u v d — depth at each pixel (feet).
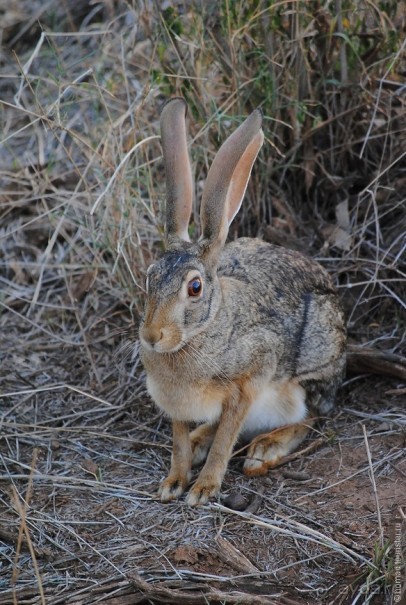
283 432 33.06
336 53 39.45
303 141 40.01
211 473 30.73
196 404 30.40
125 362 37.37
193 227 38.91
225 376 30.45
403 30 38.99
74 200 39.83
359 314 38.22
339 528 28.58
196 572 27.20
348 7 39.06
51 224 41.68
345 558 27.50
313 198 41.22
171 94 40.06
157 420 34.71
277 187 40.63
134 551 28.14
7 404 35.99
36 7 54.85
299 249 39.50
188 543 28.32
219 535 28.53
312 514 29.32
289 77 39.27
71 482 31.55
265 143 39.45
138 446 33.45
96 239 38.83
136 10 42.16
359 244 38.40
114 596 26.53
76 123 45.85
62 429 34.04
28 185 44.04
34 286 42.04
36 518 29.71
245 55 39.17
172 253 29.35
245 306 31.17
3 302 41.42
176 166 30.48
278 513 29.45
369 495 29.89
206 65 39.70
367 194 39.78
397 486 30.12
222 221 29.78
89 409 35.58
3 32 53.93
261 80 39.34
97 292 40.57
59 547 28.50
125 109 43.21
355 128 40.29
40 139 44.39
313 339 33.47
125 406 35.35
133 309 38.99
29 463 32.73
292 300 33.19
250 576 27.02
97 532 29.09
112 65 47.32
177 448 31.27
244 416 31.32
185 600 26.16
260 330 31.48
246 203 40.24
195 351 29.63
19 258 43.32
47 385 36.83
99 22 52.13
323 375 33.99
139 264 38.14
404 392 34.65
